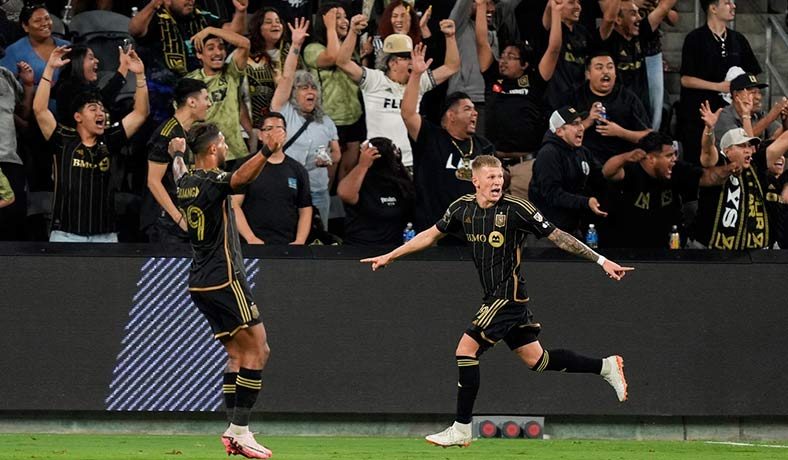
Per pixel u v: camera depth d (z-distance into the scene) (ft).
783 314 132.77
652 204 139.54
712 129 139.03
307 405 127.44
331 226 150.41
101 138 132.98
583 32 157.07
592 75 149.59
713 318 132.05
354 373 128.06
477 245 96.48
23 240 138.21
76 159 131.44
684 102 160.97
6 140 134.62
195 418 127.85
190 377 126.21
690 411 131.13
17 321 124.77
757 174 141.59
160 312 126.11
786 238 147.13
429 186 137.18
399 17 150.20
